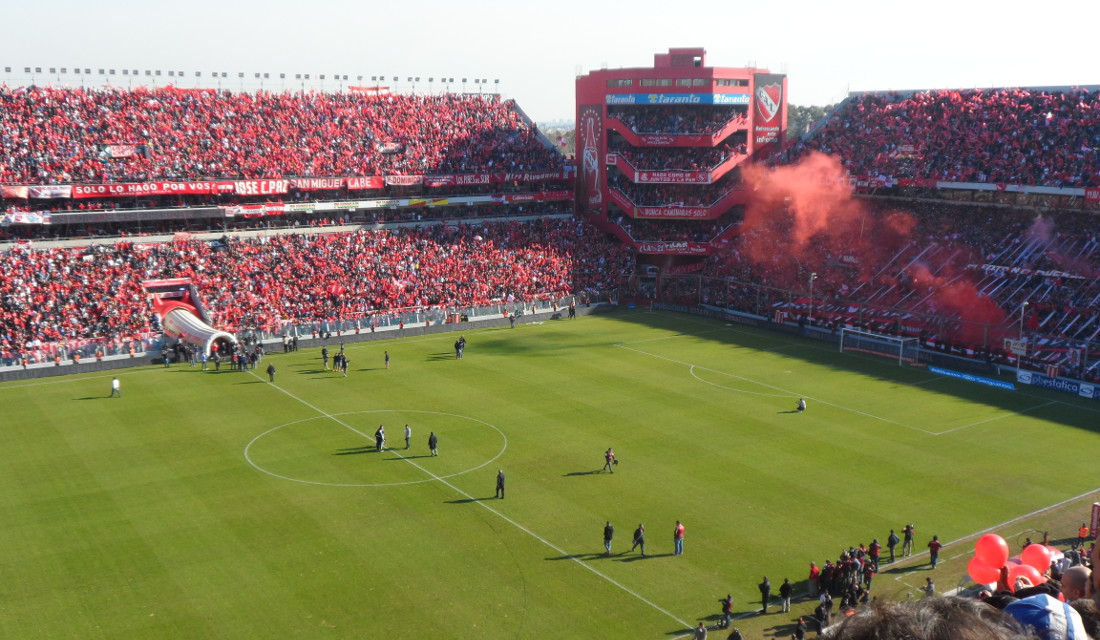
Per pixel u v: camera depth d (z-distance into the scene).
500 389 81.06
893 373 87.19
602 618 42.81
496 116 137.12
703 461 63.25
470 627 41.94
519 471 61.34
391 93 132.25
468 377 85.12
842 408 75.69
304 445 66.25
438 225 120.56
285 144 117.12
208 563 48.06
